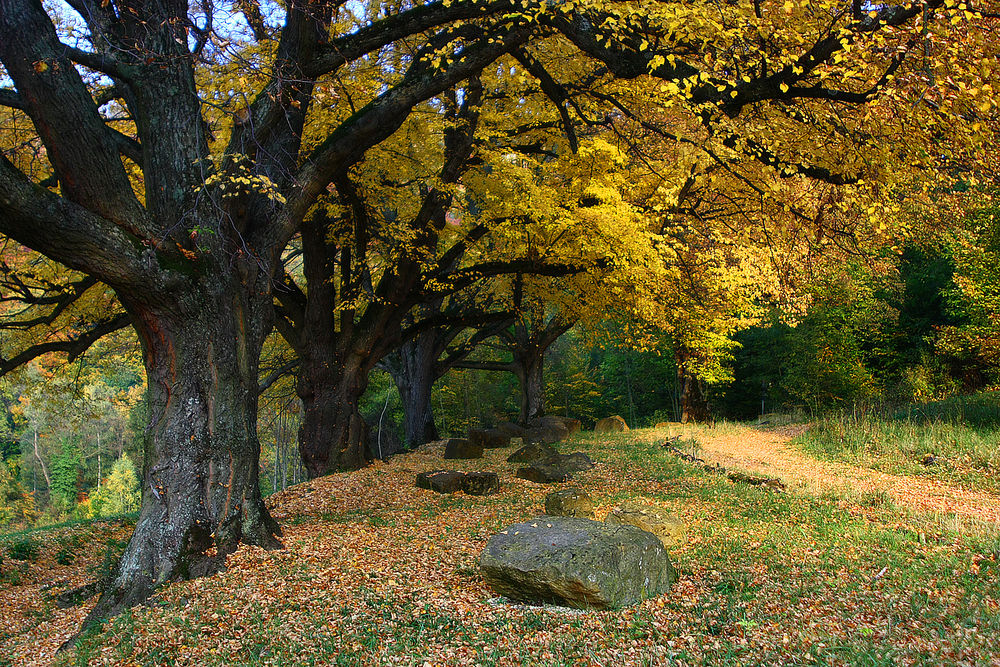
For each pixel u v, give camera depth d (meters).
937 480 12.78
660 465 15.43
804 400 27.38
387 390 42.22
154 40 8.16
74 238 6.99
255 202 9.09
